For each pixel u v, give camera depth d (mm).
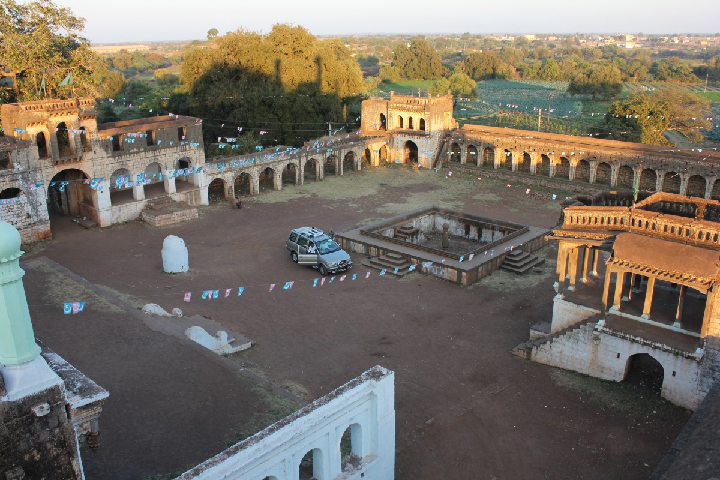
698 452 14430
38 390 10406
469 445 19188
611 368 22234
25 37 49906
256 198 50344
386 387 15430
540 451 18844
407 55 168250
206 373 20219
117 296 29938
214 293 25734
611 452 18656
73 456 11141
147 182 47906
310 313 28797
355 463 15328
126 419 17531
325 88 68938
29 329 10438
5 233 9664
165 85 118062
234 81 65688
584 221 23188
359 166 60438
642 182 52719
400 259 34688
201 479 11508
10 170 36969
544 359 23984
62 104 38594
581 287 25281
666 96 97562
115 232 41219
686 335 21234
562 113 104000
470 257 33562
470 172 59844
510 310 29078
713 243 19891
